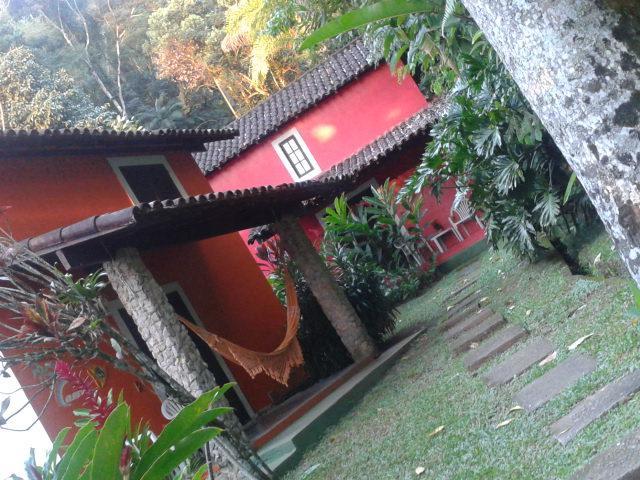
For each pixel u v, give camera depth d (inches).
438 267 624.1
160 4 1508.4
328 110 684.1
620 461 110.6
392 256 613.9
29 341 160.9
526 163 312.0
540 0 52.0
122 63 1435.8
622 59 49.3
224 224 349.7
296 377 419.5
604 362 163.9
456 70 267.7
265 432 302.7
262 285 454.9
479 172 336.5
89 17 1424.7
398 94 663.1
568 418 147.6
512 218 334.0
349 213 653.9
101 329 179.2
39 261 179.0
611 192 51.7
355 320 380.8
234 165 725.9
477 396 203.2
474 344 268.2
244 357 276.4
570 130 53.5
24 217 305.1
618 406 138.1
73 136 328.2
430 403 227.5
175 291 383.6
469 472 150.7
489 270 445.1
